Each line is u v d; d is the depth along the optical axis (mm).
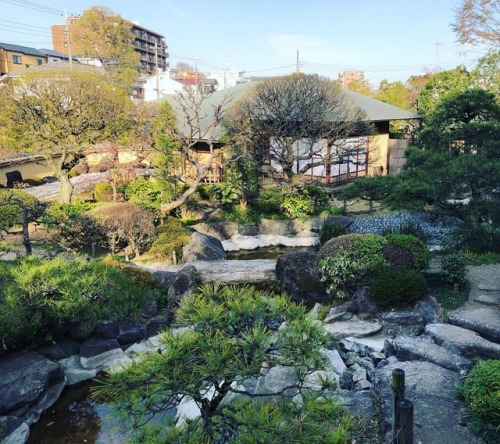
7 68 46438
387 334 7480
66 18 39406
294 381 5004
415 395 5102
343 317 8016
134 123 18688
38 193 19734
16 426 5773
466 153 11586
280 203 16594
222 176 18719
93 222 12469
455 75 24094
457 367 5789
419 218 14828
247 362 3045
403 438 3521
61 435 5918
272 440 2826
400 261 8477
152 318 8570
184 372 3020
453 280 8586
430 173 10359
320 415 3236
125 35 47656
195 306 3514
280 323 3586
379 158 21906
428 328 6984
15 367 6500
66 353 7289
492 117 13695
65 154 16266
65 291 7340
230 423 3074
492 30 18172
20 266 7895
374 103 21703
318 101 16547
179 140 15789
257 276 10461
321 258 9008
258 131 16766
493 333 6629
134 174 18656
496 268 9477
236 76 66375
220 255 12383
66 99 15844
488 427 4398
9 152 15922
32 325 6930
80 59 52281
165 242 13266
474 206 10766
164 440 2967
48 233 13156
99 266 8742
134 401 2973
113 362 7180
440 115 14156
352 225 14812
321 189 17125
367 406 5180
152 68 73500
